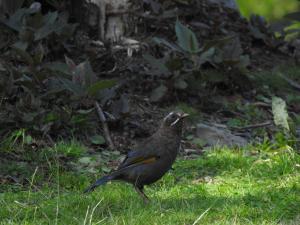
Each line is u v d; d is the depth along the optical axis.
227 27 18.52
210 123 14.55
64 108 13.59
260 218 9.47
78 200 10.34
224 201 10.20
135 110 14.54
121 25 16.25
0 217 9.84
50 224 9.39
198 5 18.09
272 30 18.86
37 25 14.41
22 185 11.52
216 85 16.02
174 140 10.50
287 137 13.33
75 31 16.00
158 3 16.84
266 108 15.66
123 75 15.41
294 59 18.42
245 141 13.88
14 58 14.81
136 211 9.79
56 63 13.78
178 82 14.80
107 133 13.45
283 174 11.61
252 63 17.77
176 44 16.31
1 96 13.35
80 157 12.71
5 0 14.96
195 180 11.80
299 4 27.81
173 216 9.48
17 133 12.65
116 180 10.52
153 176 10.38
